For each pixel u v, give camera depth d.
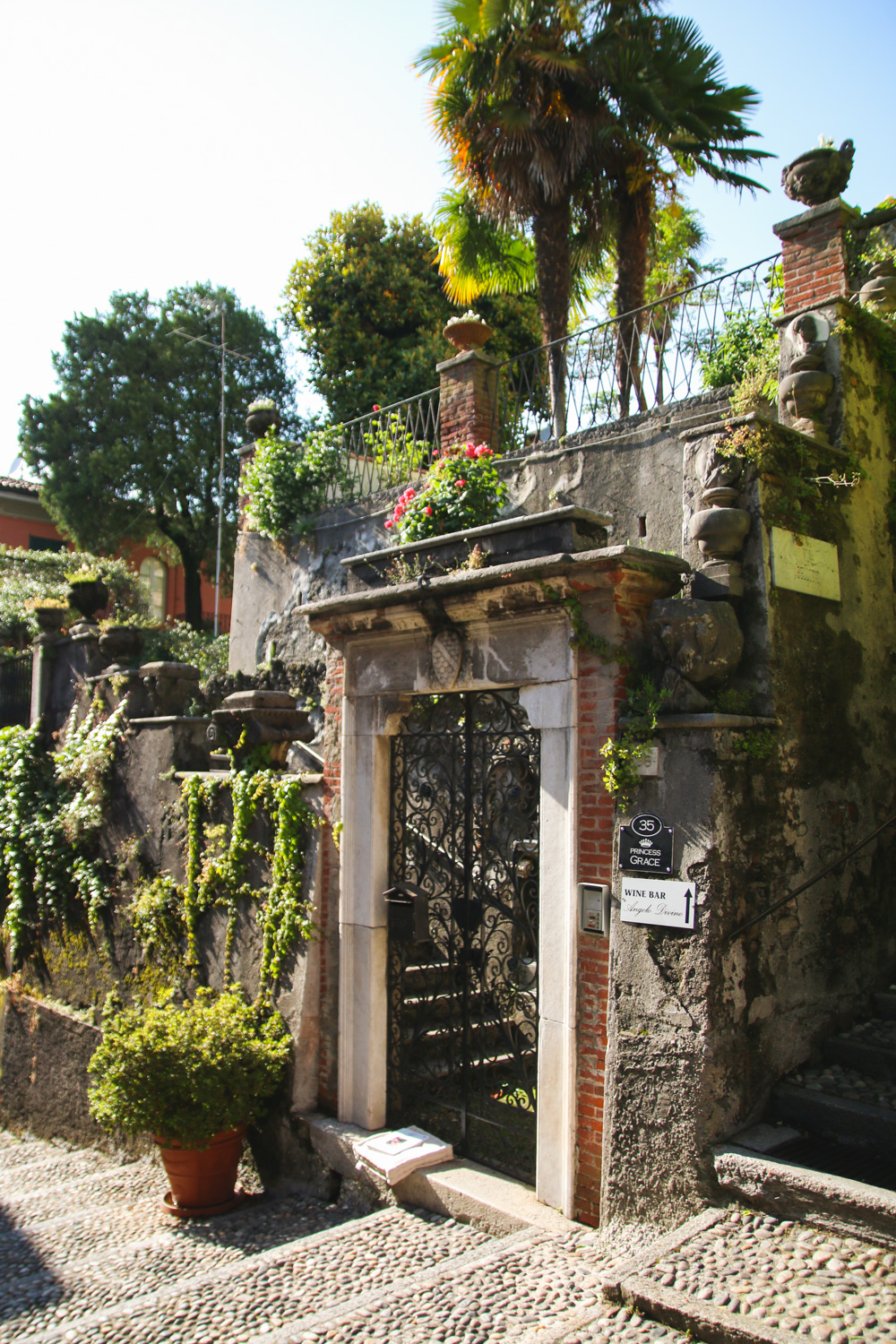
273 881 6.68
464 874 5.51
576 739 4.73
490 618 5.21
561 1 11.05
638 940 4.34
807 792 4.76
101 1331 4.09
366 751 6.18
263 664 11.73
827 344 5.68
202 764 8.23
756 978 4.35
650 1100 4.23
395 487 10.20
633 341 8.81
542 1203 4.75
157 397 23.94
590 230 12.45
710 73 11.62
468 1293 3.95
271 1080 6.20
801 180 6.80
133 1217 6.22
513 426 10.42
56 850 9.39
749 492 4.66
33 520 25.50
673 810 4.28
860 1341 3.02
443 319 19.88
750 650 4.60
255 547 12.13
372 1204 5.51
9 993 10.10
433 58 11.51
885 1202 3.50
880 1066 4.55
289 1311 4.14
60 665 10.50
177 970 7.69
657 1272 3.55
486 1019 5.72
